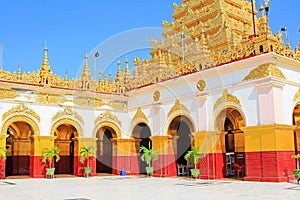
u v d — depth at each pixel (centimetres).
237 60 1694
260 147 1574
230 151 2136
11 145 2458
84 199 1069
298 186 1341
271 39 1597
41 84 2084
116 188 1408
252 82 1631
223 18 2348
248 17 2538
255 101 1617
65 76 2191
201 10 2534
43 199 1088
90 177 2116
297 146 1800
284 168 1529
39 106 2078
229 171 2078
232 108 1872
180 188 1362
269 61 1578
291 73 1683
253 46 1645
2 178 1922
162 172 2047
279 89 1584
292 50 1703
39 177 2039
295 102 1672
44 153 2044
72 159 2597
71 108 2189
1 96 1948
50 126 2105
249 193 1144
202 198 1039
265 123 1562
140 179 1894
